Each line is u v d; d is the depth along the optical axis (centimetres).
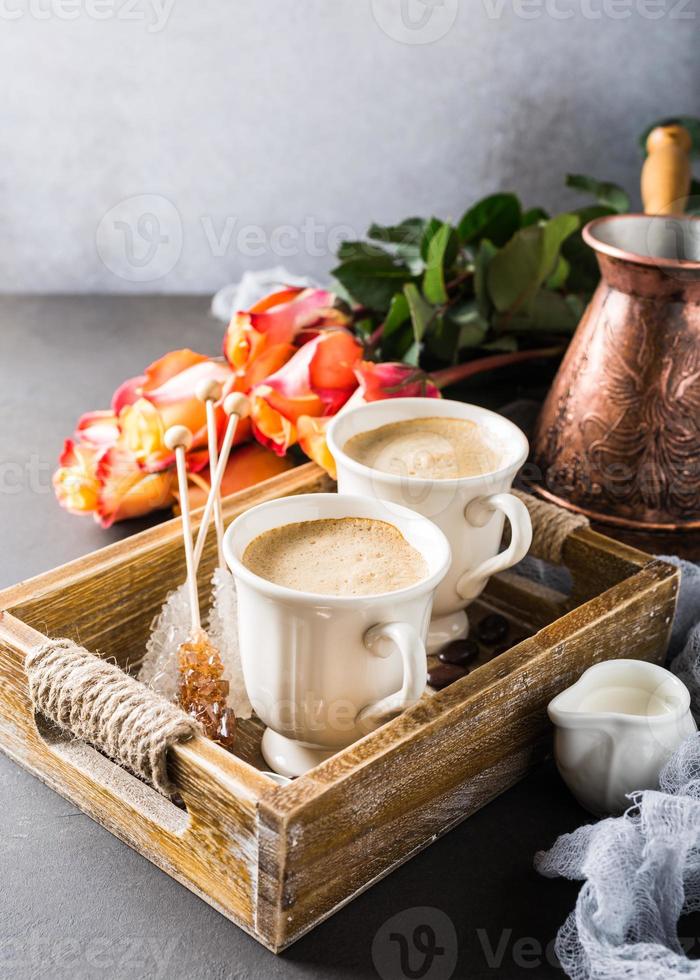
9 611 88
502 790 88
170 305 141
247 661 84
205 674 87
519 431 94
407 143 137
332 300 109
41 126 134
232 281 143
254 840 78
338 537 87
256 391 103
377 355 116
